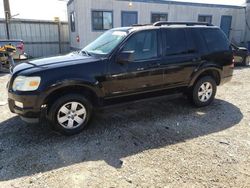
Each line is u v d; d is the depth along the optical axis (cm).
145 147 382
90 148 379
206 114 525
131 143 395
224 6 1822
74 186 290
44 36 1673
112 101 450
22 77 382
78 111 421
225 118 504
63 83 388
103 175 311
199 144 392
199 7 1714
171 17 1628
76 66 404
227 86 785
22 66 415
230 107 573
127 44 445
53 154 360
